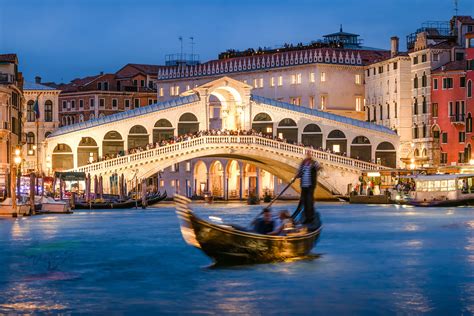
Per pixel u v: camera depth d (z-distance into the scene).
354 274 36.16
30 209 71.25
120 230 56.44
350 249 44.50
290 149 95.75
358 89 117.31
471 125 99.31
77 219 67.00
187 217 34.66
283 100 118.12
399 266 38.31
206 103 101.44
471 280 34.88
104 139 100.44
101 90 136.00
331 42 123.44
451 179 84.25
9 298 31.94
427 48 104.44
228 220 66.00
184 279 35.50
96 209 83.75
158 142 97.44
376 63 114.06
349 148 102.50
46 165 99.81
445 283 34.19
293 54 116.94
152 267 38.88
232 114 104.06
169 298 31.81
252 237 36.09
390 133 102.94
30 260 41.50
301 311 29.70
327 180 96.94
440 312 29.45
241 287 33.50
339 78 115.88
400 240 49.03
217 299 31.53
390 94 110.69
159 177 123.44
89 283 34.94
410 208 82.12
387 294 32.16
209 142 94.06
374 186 94.75
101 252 44.34
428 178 85.56
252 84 122.06
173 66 130.62
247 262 36.97
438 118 103.25
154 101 139.38
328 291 32.72
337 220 64.75
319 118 102.12
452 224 60.12
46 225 60.56
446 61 104.50
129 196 89.81
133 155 92.88
